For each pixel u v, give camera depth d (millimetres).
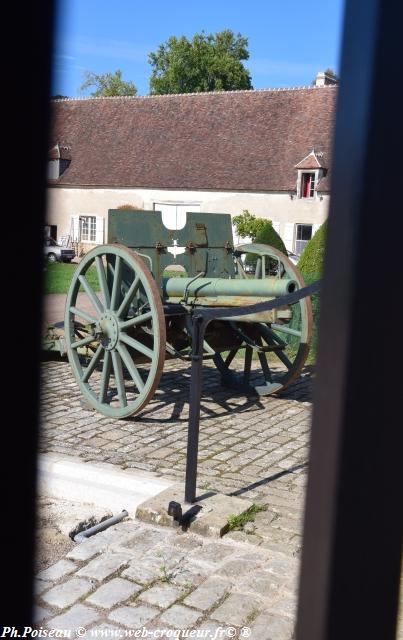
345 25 1346
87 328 6504
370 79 1332
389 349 1447
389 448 1487
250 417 6539
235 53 47594
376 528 1514
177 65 45375
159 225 7055
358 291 1396
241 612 3197
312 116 29125
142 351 6113
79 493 4672
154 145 31219
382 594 1556
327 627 1489
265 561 3660
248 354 7383
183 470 5066
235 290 6559
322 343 1429
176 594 3354
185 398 7102
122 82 57250
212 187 28609
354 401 1428
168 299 6961
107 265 6684
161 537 3947
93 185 31344
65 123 33625
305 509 1504
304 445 5719
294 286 6484
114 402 6840
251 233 27438
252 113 30188
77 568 3611
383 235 1400
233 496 4539
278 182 27641
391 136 1375
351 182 1373
